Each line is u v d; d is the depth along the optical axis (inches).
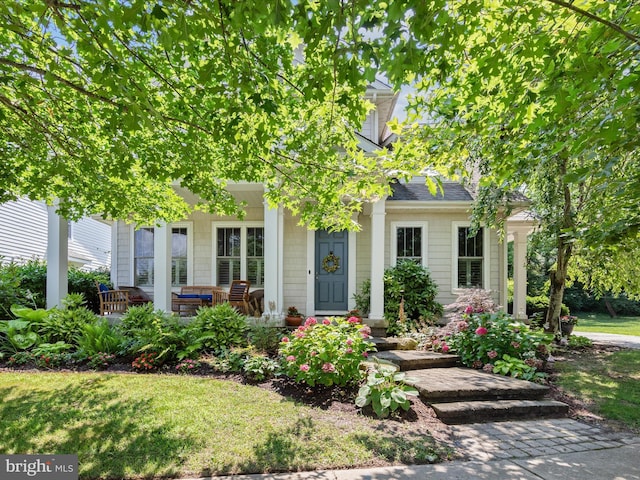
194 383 194.7
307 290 383.9
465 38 103.3
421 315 343.9
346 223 192.9
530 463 124.2
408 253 390.9
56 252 302.2
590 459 128.0
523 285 378.3
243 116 132.0
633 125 97.8
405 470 118.0
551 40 106.5
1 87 137.8
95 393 177.2
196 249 411.2
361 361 197.0
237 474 113.7
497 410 166.6
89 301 405.1
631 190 107.1
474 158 277.4
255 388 189.8
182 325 282.0
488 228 363.9
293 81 130.2
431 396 176.6
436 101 149.7
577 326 564.1
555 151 133.5
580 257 297.1
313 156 150.7
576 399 189.9
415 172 157.8
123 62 109.7
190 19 93.7
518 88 114.2
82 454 122.1
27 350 253.6
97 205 216.8
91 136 162.9
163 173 162.2
